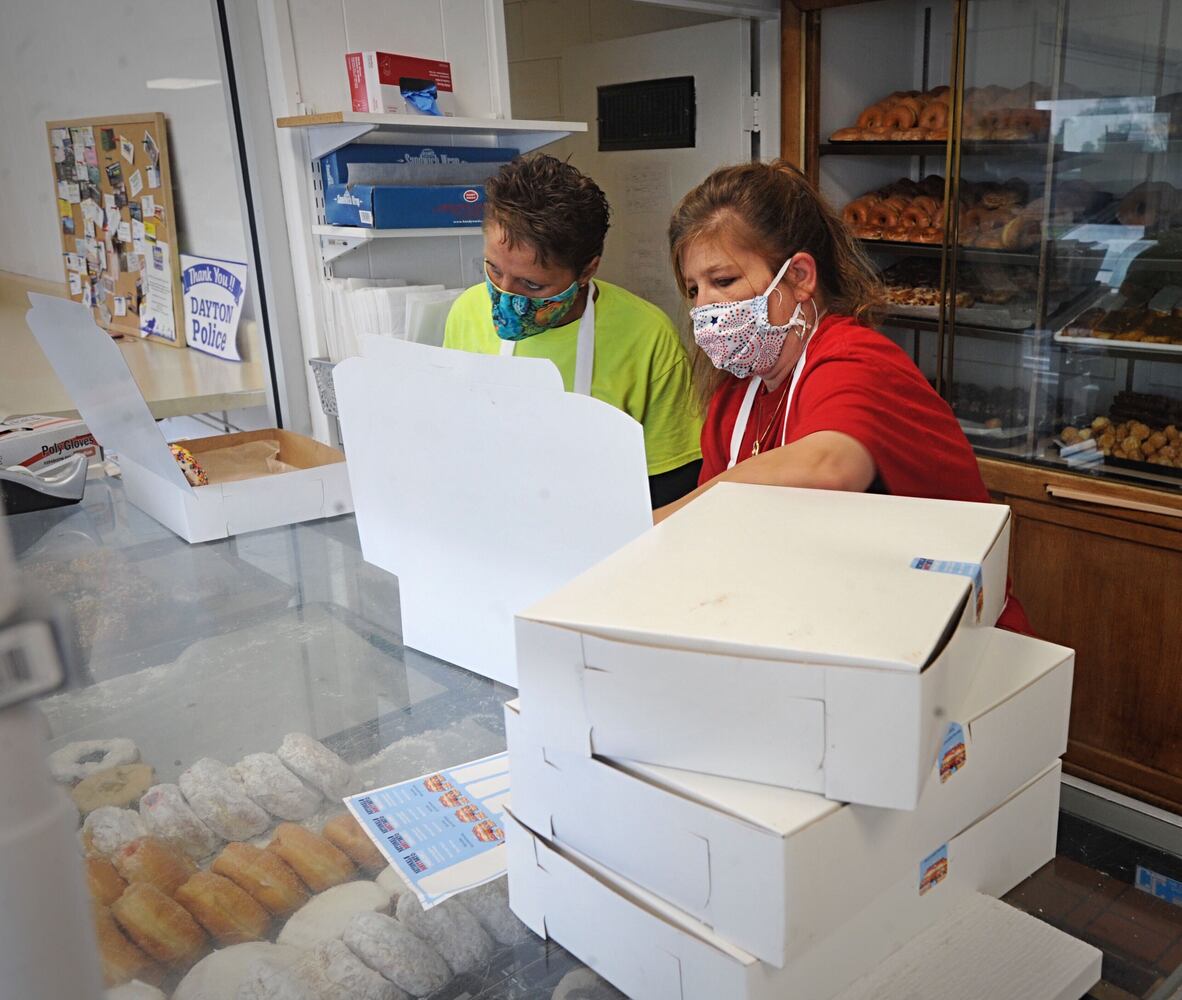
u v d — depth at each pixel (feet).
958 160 9.15
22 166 9.18
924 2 10.96
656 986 2.13
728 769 2.02
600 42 12.28
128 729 3.47
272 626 4.35
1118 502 8.02
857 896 2.05
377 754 3.26
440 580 3.83
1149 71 7.64
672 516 2.75
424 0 7.98
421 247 8.46
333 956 2.34
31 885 0.86
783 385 4.18
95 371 5.37
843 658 1.85
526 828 2.40
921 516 2.64
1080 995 2.21
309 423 8.47
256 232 7.92
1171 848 2.78
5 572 0.82
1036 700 2.45
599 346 5.71
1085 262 8.32
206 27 7.40
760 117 10.84
